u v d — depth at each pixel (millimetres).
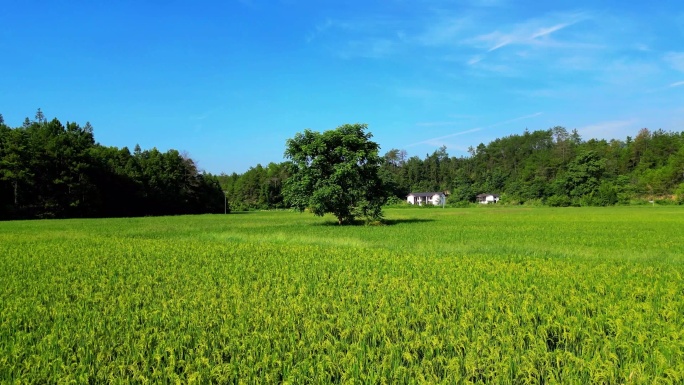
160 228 44594
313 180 43625
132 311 10391
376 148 44906
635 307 10094
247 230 39594
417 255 20500
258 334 8297
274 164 167625
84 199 82938
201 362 6996
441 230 36156
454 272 15391
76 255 21531
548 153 170875
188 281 14305
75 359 7227
